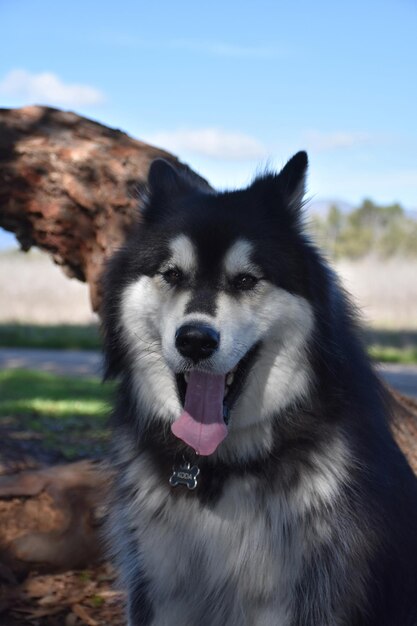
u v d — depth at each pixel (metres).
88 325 6.79
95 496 1.59
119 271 1.34
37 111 1.95
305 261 1.30
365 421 1.29
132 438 1.33
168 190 1.39
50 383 3.52
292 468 1.25
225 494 1.26
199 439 1.24
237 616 1.27
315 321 1.28
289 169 1.36
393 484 1.30
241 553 1.25
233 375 1.29
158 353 1.30
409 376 4.47
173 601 1.30
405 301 6.71
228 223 1.30
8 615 1.46
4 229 2.02
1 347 5.88
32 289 7.24
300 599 1.25
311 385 1.27
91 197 1.88
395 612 1.32
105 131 1.94
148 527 1.29
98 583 1.56
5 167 1.90
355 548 1.26
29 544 1.55
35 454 1.87
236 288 1.28
